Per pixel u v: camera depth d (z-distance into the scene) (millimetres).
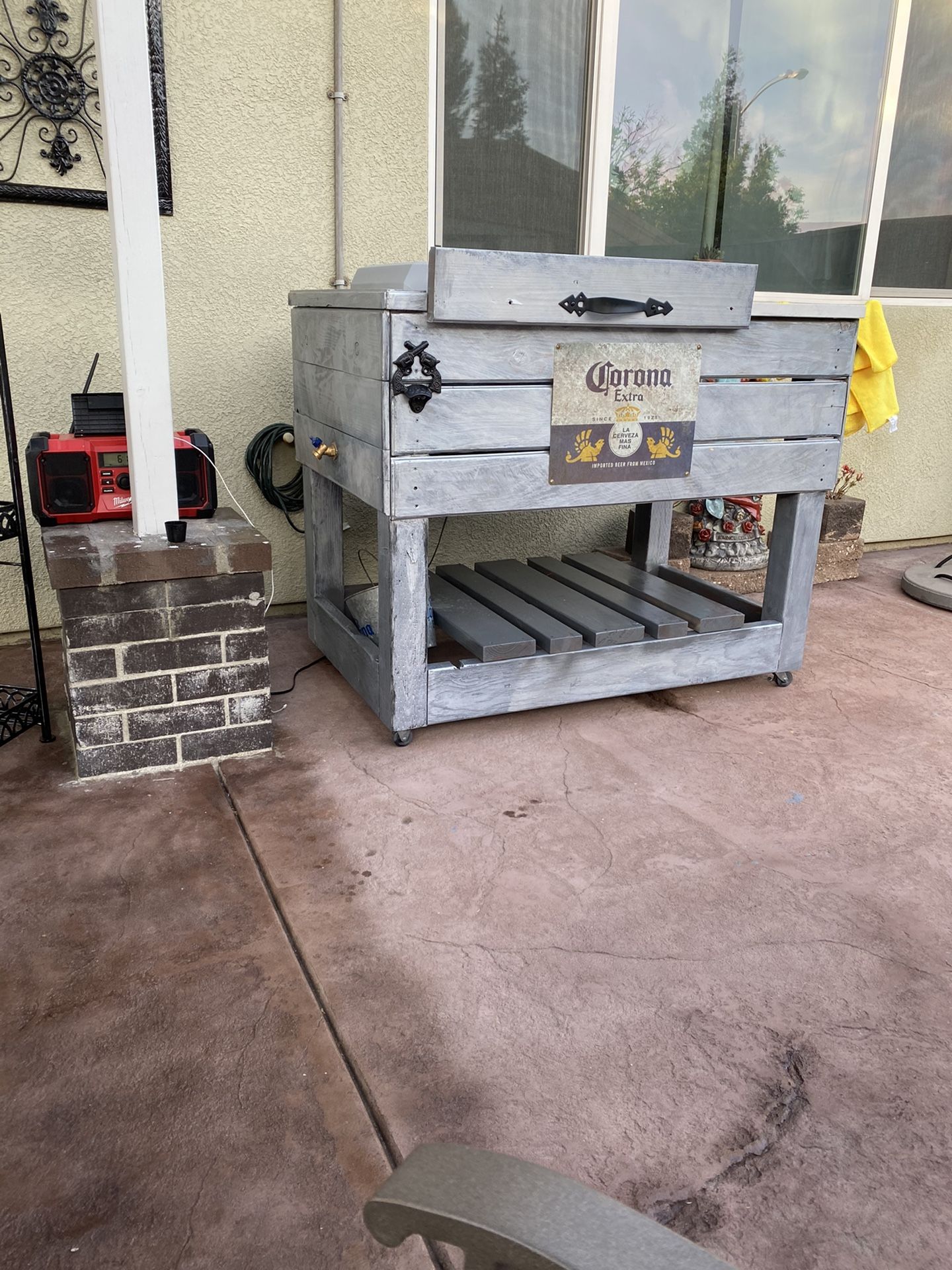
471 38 2988
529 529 3570
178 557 2012
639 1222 481
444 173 3100
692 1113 1243
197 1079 1281
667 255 3541
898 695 2723
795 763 2279
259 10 2670
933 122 3908
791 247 3756
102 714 2061
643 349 2191
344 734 2385
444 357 2000
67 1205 1094
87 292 2693
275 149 2814
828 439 2525
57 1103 1234
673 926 1638
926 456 4453
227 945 1561
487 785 2131
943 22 3764
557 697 2420
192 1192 1114
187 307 2842
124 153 1886
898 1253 1058
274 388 3025
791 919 1666
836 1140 1205
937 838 1947
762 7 3359
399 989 1465
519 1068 1313
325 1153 1172
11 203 2541
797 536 2594
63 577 1913
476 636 2369
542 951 1564
